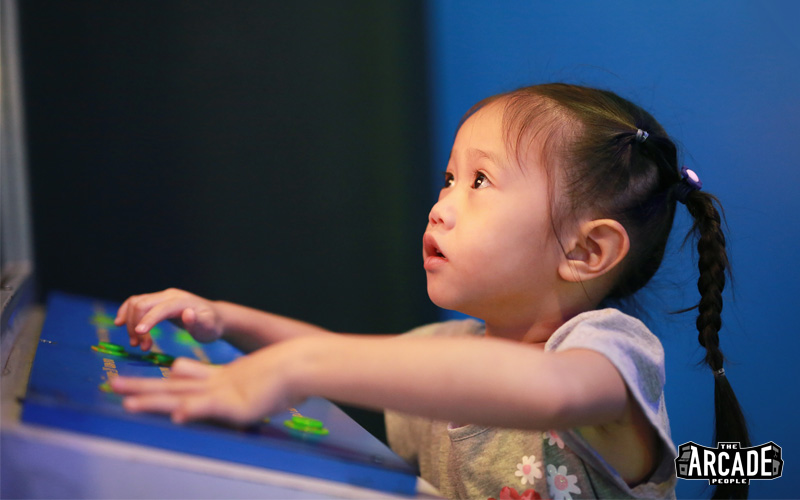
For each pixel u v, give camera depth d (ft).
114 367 1.64
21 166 3.31
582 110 2.18
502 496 1.91
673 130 3.48
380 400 1.42
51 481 1.06
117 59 4.01
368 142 4.45
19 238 3.26
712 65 3.52
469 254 2.02
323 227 4.37
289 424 1.50
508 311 2.09
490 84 4.14
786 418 3.30
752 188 3.41
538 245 2.02
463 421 1.45
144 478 1.10
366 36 4.45
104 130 3.96
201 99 4.19
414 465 2.50
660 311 3.02
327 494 1.21
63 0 3.88
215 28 4.23
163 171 4.09
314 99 4.40
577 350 1.61
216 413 1.29
